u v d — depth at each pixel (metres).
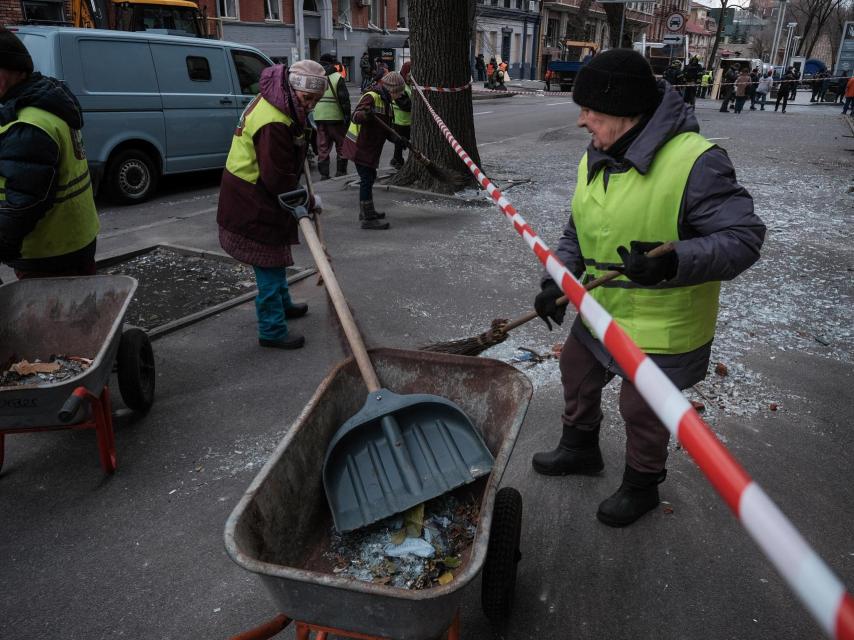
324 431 2.42
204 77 9.23
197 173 10.98
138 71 8.42
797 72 42.72
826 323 4.99
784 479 3.18
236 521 1.76
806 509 2.98
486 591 2.16
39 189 3.04
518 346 4.54
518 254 6.57
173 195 9.39
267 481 1.97
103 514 2.92
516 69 48.03
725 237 2.04
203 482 3.13
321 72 3.92
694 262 1.99
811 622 2.38
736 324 4.94
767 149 14.07
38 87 3.06
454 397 2.61
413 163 9.20
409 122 10.11
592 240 2.41
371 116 6.91
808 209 8.56
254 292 5.42
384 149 13.41
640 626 2.36
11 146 2.96
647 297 2.33
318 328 4.83
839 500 3.04
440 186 8.95
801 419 3.70
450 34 8.55
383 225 7.40
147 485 3.11
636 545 2.74
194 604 2.45
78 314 3.44
